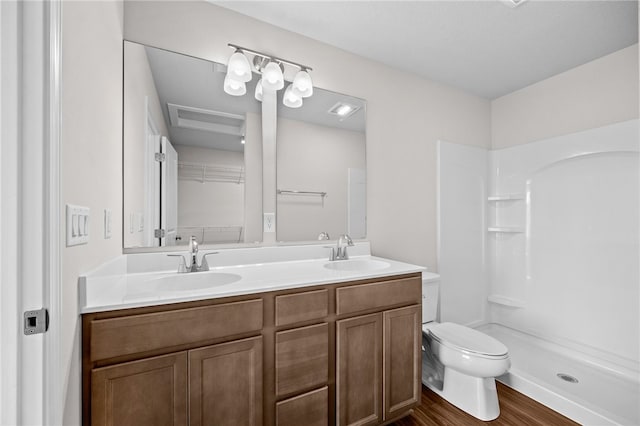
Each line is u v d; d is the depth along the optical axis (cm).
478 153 276
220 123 171
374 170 221
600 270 214
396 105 232
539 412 167
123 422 93
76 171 80
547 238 245
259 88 182
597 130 213
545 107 251
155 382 98
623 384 189
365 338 144
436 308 207
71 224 76
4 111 60
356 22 180
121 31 139
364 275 145
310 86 182
